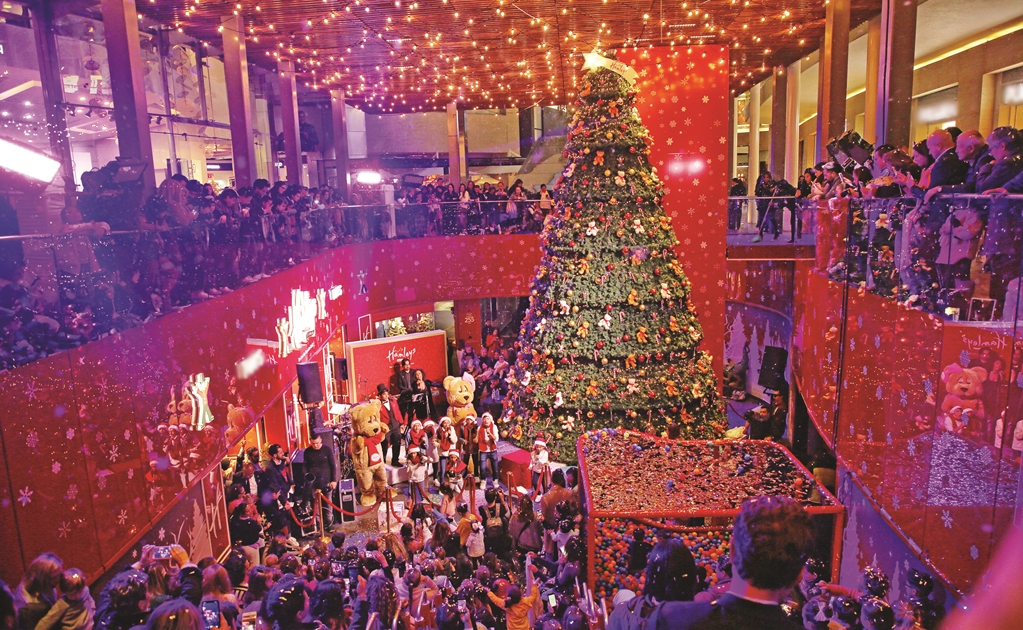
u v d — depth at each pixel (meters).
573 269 13.28
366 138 34.75
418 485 12.66
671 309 13.29
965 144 5.96
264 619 5.29
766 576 2.21
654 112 14.18
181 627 3.70
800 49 21.67
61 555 5.83
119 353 6.97
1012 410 4.48
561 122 36.09
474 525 10.52
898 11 13.06
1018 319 4.43
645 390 13.15
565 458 13.16
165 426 7.91
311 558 7.87
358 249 19.36
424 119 34.75
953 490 5.36
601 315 13.27
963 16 15.27
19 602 4.66
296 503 11.70
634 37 19.28
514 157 35.91
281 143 27.69
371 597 5.86
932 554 5.77
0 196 6.11
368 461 13.23
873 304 7.66
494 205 22.36
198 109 21.53
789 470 8.60
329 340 17.14
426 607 7.26
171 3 15.29
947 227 5.59
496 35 18.70
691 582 3.48
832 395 9.71
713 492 8.14
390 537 10.16
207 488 9.47
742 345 20.06
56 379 5.92
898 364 6.72
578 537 8.51
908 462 6.37
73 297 6.74
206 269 9.59
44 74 15.29
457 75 24.05
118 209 7.69
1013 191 4.75
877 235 7.58
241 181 17.50
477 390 19.94
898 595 6.59
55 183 13.73
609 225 13.20
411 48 20.08
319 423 13.04
